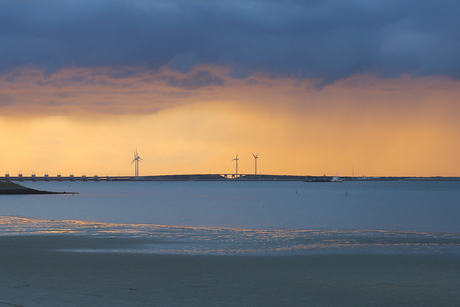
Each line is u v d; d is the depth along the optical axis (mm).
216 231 45469
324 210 97688
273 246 32844
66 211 90812
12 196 165375
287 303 14914
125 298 15383
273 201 141375
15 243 33062
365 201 141375
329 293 16531
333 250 30797
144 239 36969
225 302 14977
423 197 174625
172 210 96125
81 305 14320
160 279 19141
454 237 40312
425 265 23859
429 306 14656
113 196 177875
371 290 17125
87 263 23453
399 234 43750
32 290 16562
